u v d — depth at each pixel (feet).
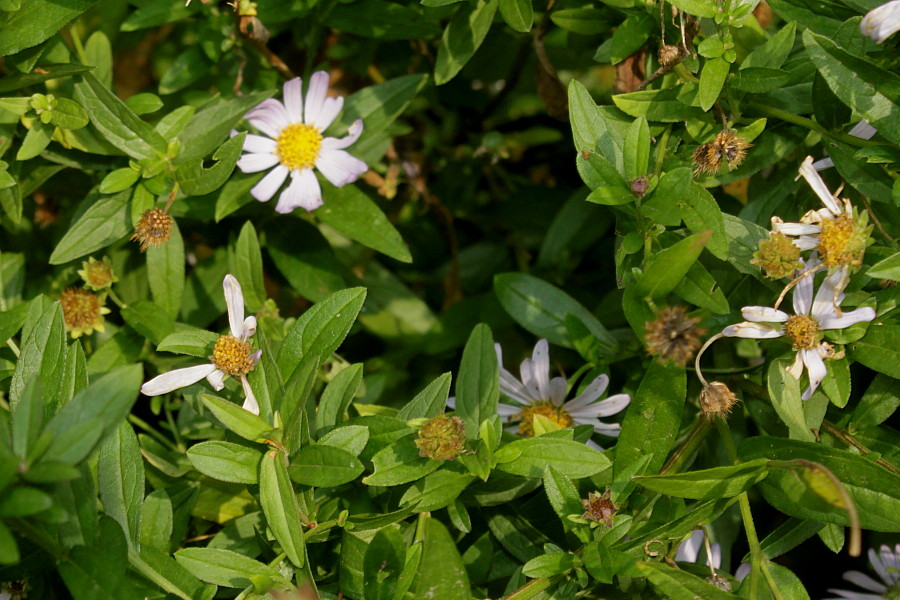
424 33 3.23
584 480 2.95
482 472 2.86
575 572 2.87
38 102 3.02
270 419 2.86
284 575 2.87
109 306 3.21
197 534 3.08
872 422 2.95
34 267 3.28
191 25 3.43
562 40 3.44
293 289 3.34
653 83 3.03
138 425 3.19
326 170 3.15
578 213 3.36
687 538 2.90
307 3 3.19
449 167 3.50
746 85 2.94
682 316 2.81
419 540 2.89
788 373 2.90
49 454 2.68
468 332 3.36
